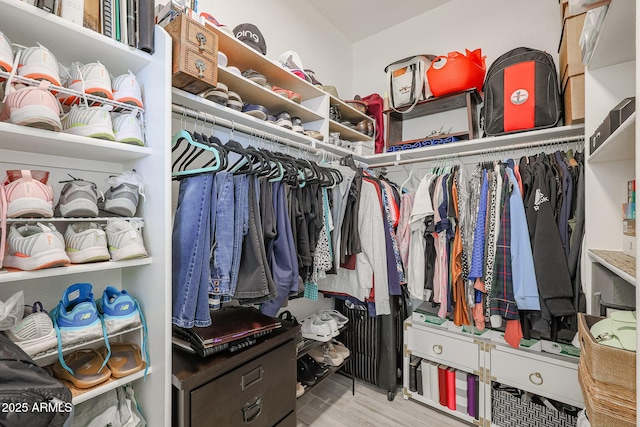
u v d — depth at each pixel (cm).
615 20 80
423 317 185
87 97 83
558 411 141
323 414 171
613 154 100
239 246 102
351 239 155
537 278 131
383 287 163
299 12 218
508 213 142
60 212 83
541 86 158
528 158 156
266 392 114
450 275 165
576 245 131
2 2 67
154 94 96
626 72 108
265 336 118
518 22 198
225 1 165
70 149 89
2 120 75
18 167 92
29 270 72
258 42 151
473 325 163
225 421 100
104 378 85
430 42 234
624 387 58
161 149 93
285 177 118
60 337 78
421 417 170
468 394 166
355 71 276
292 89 176
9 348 60
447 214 162
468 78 181
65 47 87
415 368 186
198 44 100
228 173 102
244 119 134
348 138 229
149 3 93
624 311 77
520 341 152
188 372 92
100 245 84
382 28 257
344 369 212
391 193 188
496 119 169
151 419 94
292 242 119
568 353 141
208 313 93
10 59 71
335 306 224
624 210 102
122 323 91
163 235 92
